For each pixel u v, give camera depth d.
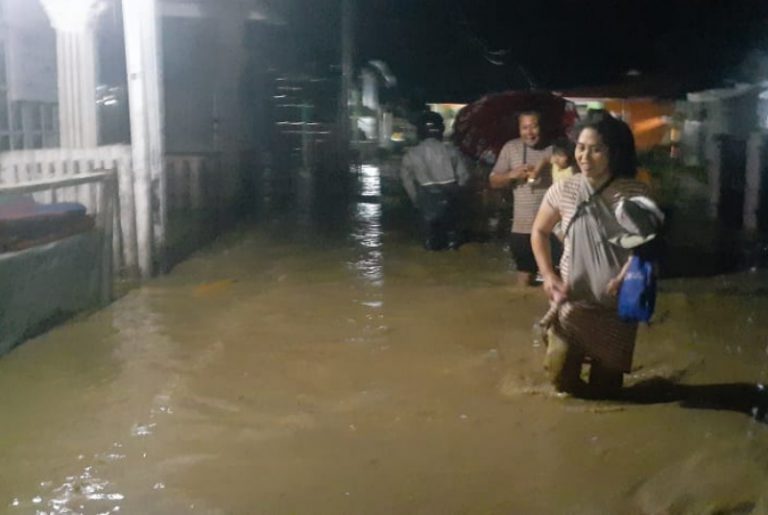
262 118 20.03
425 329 7.39
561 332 5.61
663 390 5.90
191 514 4.23
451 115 34.41
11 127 11.01
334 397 5.78
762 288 8.80
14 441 5.07
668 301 8.20
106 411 5.54
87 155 9.13
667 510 4.22
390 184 20.05
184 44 16.28
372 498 4.38
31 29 11.36
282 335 7.21
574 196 5.45
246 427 5.28
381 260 10.60
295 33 21.64
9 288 6.70
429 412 5.51
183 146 16.45
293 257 10.76
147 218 9.26
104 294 8.28
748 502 4.27
